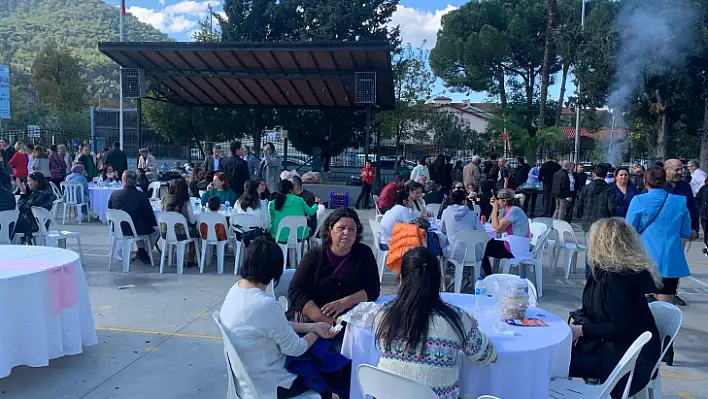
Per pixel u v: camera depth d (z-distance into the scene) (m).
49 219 7.93
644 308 3.42
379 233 7.64
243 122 25.86
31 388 4.05
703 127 22.70
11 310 3.92
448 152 29.52
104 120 37.69
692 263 9.67
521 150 21.50
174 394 4.05
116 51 13.96
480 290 4.14
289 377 3.14
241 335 3.00
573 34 23.41
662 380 4.55
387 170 22.48
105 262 8.31
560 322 3.46
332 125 26.00
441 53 30.97
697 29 21.27
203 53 14.06
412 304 2.65
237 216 7.68
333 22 25.73
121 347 4.91
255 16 26.80
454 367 2.69
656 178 5.65
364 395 2.85
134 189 7.90
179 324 5.56
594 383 3.53
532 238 7.94
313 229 8.59
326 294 3.88
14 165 13.25
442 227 6.98
